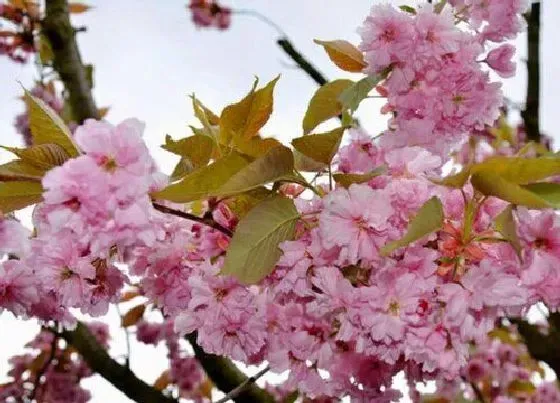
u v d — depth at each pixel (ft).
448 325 2.97
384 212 2.98
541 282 2.96
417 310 3.00
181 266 3.27
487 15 3.52
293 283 3.09
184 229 3.28
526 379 7.70
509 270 2.98
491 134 6.79
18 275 3.28
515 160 2.88
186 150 3.07
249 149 3.25
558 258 2.94
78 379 7.92
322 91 3.45
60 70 6.18
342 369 3.28
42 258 3.15
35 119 2.94
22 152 2.88
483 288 2.93
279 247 3.05
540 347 5.34
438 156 3.25
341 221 2.99
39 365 7.83
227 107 3.23
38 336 7.86
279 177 3.03
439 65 3.36
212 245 3.22
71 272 3.17
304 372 3.28
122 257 3.23
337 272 3.04
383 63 3.32
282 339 3.22
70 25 6.28
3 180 2.90
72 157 2.93
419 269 2.98
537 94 5.84
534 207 2.89
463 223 3.01
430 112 3.38
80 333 5.49
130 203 2.82
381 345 3.06
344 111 3.36
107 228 2.82
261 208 3.02
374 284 3.03
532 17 5.74
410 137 3.37
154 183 3.02
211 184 2.94
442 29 3.32
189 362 7.88
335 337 3.20
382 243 2.99
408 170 3.10
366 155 3.30
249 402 5.15
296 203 3.11
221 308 3.18
